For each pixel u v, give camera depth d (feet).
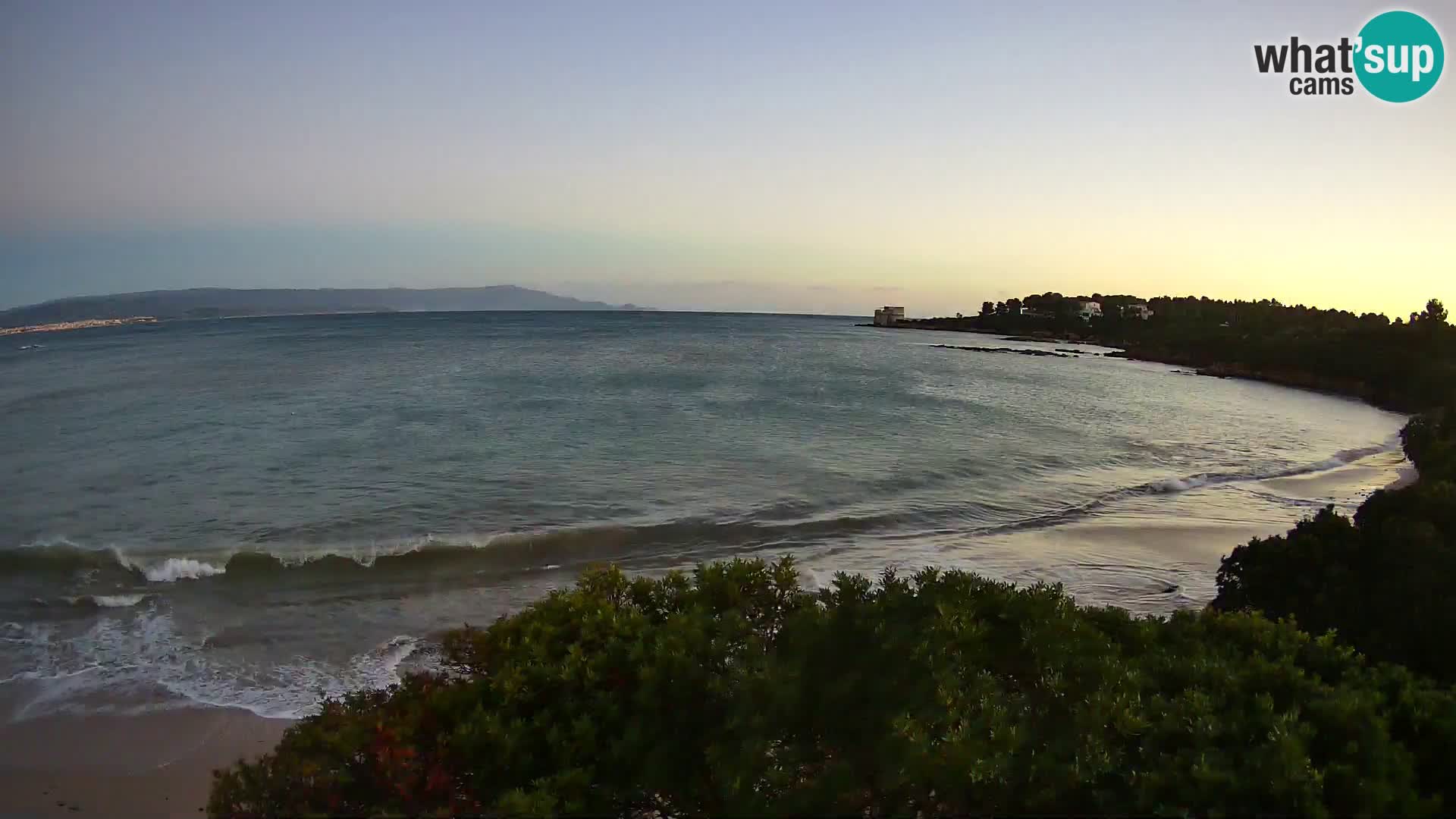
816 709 13.42
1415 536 24.62
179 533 42.75
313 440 71.00
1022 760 12.04
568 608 17.13
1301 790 10.48
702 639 14.83
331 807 11.95
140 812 18.85
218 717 23.43
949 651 14.01
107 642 28.86
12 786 19.77
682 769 13.08
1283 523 49.01
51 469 59.41
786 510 49.06
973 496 54.54
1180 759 11.50
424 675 15.97
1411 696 13.01
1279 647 15.34
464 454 64.54
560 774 12.31
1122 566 39.32
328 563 37.81
